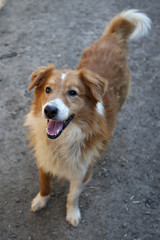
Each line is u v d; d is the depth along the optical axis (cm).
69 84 117
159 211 138
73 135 122
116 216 136
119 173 149
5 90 173
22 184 141
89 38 213
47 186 132
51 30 217
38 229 130
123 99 152
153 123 169
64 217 134
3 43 200
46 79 122
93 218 135
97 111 123
